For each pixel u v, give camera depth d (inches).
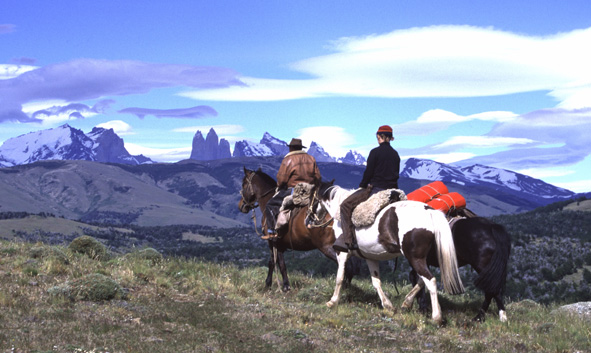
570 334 337.4
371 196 381.7
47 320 312.0
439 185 411.5
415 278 403.5
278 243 475.5
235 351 284.0
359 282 519.5
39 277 417.7
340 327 348.8
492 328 346.9
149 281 453.1
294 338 315.9
